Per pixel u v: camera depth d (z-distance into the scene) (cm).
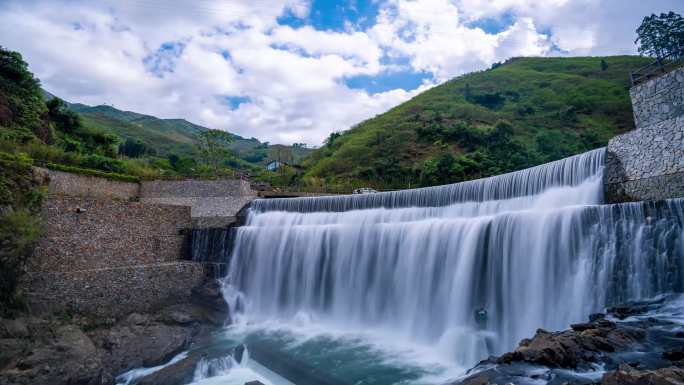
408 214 2777
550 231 1636
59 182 2945
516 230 1789
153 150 7550
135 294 2342
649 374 675
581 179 2008
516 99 10238
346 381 1548
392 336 2148
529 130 7806
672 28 7438
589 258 1477
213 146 5478
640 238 1334
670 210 1262
